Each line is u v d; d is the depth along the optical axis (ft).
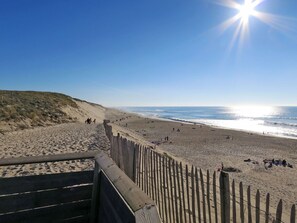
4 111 90.33
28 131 77.15
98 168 10.54
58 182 10.92
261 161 68.69
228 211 10.73
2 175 25.44
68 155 10.78
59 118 121.49
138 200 5.24
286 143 107.14
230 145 97.04
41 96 159.63
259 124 244.42
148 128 162.91
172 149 82.53
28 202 10.51
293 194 39.78
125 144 23.50
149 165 18.07
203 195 12.35
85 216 11.19
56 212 10.85
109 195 8.40
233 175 51.80
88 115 187.11
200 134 131.95
